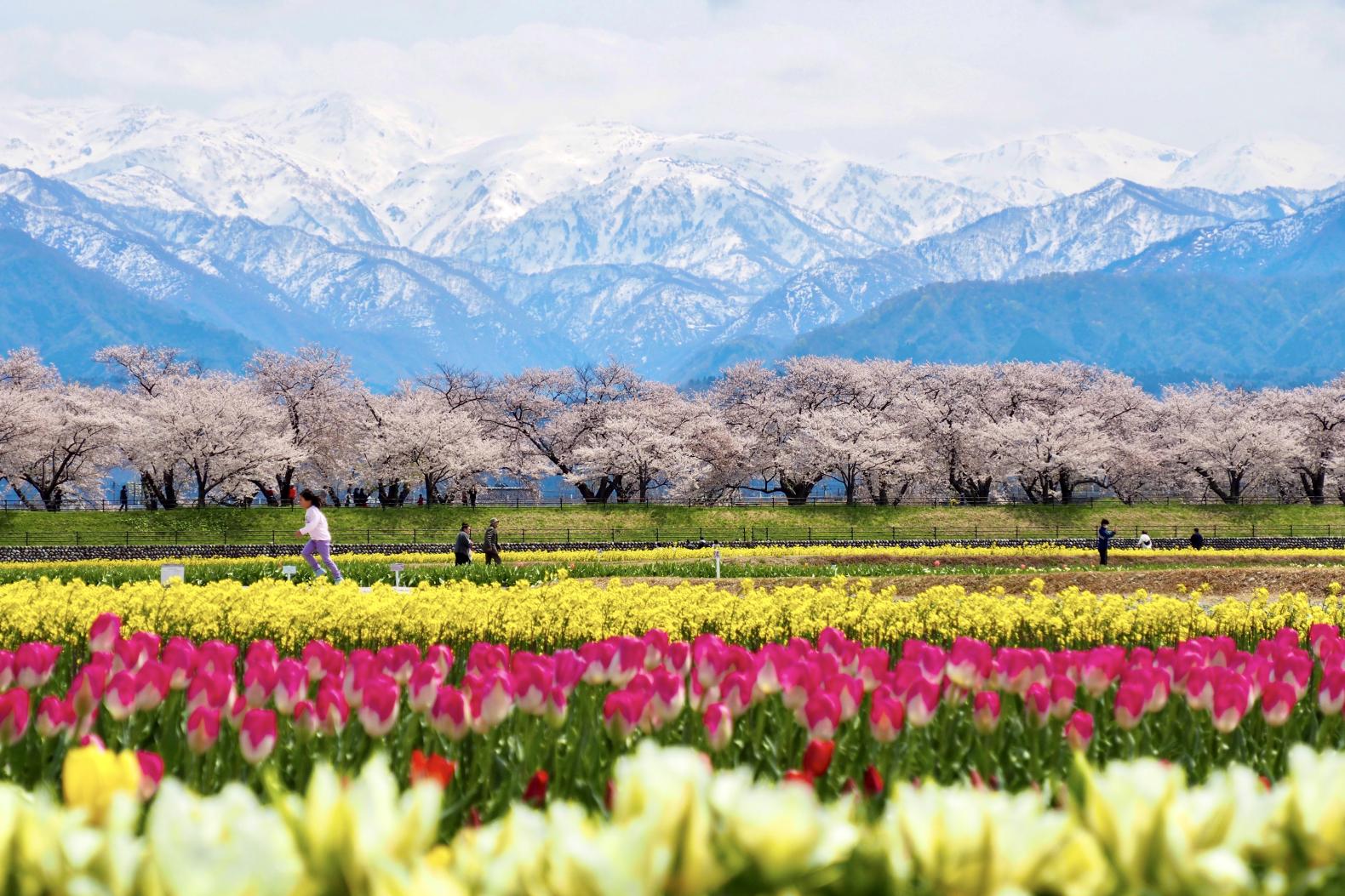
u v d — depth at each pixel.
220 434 189.12
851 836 8.00
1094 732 19.41
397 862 7.96
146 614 42.97
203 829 7.89
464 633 40.56
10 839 7.61
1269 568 78.81
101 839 7.82
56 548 141.38
